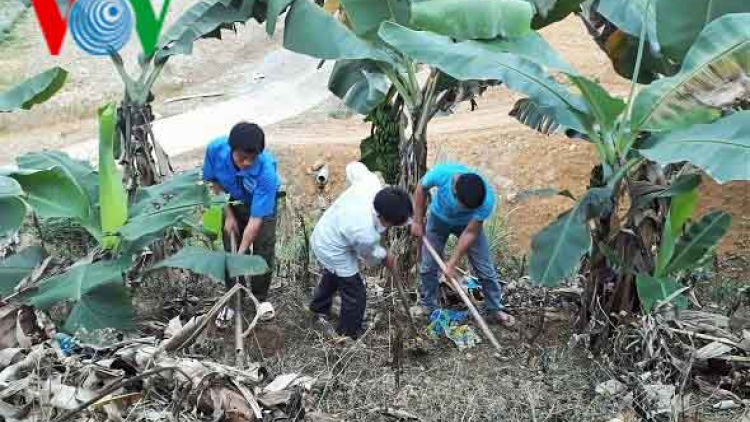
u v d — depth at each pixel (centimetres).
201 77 1702
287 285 671
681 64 523
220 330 578
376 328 591
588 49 1509
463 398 507
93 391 446
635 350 536
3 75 1603
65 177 532
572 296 638
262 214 552
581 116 516
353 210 525
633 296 559
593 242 555
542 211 1119
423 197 590
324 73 1655
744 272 961
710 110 476
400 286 553
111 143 515
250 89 1620
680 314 584
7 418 425
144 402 452
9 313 502
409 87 638
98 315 491
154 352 471
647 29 560
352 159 1230
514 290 668
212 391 449
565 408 497
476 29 495
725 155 440
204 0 655
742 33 462
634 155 520
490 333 553
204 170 575
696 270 722
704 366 539
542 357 546
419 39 505
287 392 460
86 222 539
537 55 498
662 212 550
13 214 500
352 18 598
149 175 665
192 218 643
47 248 698
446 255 766
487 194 547
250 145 523
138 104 654
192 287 650
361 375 530
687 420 488
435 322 583
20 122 1462
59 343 497
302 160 1234
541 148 1184
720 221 541
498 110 1373
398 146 694
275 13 567
